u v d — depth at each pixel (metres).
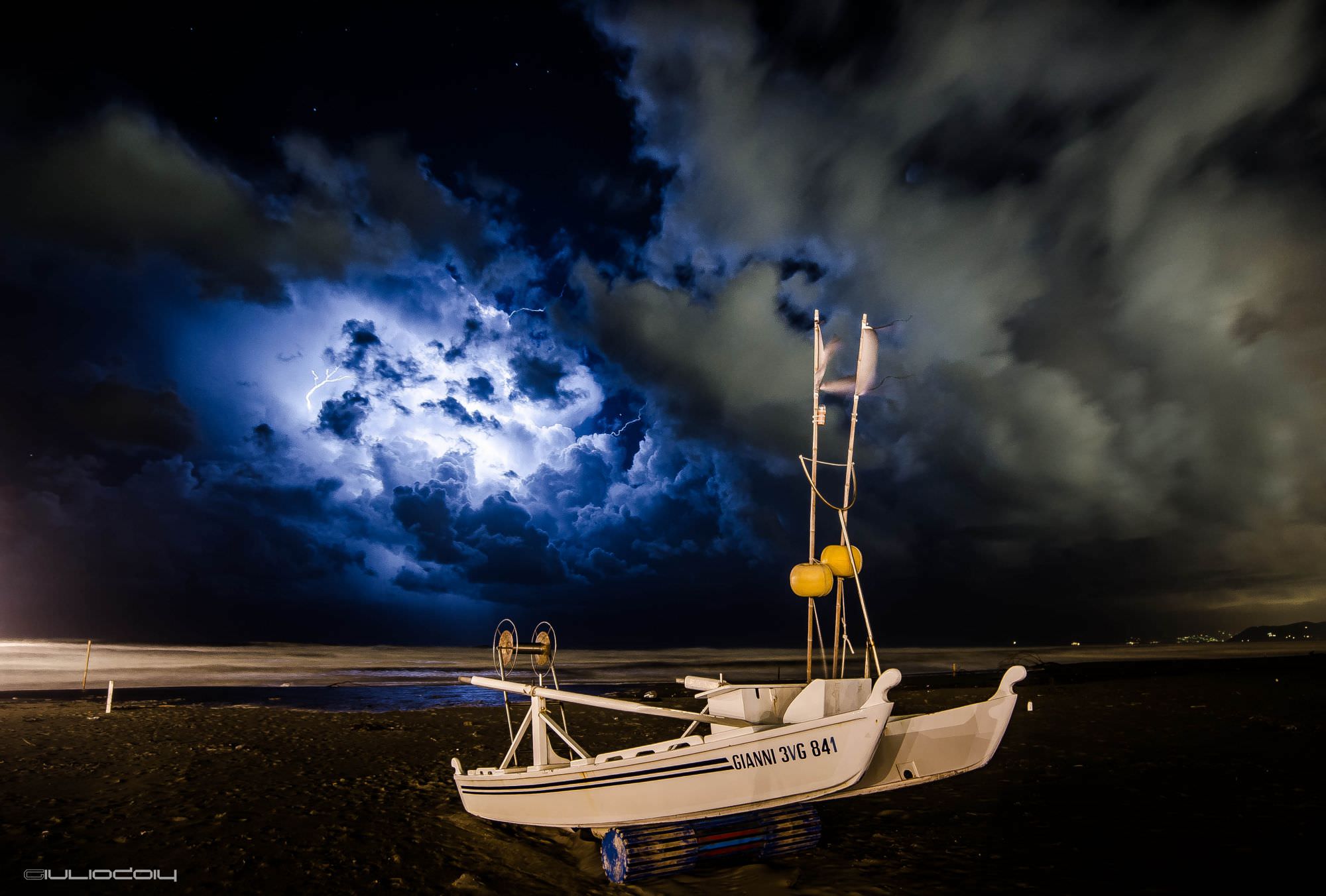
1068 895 6.14
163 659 40.72
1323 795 9.49
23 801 8.74
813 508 7.74
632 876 6.19
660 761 6.56
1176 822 8.37
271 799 9.31
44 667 33.31
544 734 8.10
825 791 5.91
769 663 48.09
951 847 7.53
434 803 9.41
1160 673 30.17
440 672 35.53
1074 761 11.94
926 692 24.31
